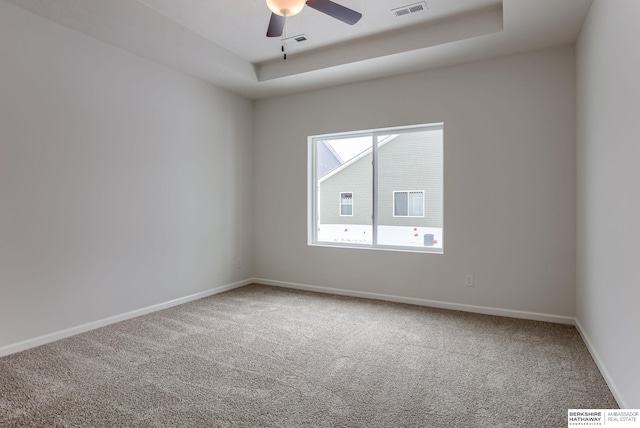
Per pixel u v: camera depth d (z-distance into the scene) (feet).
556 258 10.86
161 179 12.27
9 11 8.52
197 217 13.70
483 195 11.83
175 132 12.75
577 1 8.38
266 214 16.29
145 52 11.20
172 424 5.85
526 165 11.20
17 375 7.50
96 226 10.38
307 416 6.10
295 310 12.26
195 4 9.69
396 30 11.06
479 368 7.91
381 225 14.14
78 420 5.94
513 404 6.48
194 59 11.77
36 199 9.04
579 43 9.93
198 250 13.76
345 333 10.08
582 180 9.62
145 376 7.50
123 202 11.09
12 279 8.62
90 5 8.67
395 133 13.82
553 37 10.20
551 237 10.91
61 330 9.57
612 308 6.93
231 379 7.40
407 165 13.61
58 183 9.48
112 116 10.75
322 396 6.75
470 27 10.25
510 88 11.41
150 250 11.94
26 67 8.82
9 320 8.57
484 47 10.84
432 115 12.60
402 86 13.12
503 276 11.59
